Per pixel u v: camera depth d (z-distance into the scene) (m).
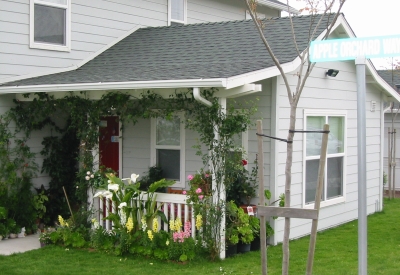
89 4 12.26
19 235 10.16
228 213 8.78
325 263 8.27
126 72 9.88
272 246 9.52
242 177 9.70
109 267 7.91
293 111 5.16
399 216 12.90
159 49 11.60
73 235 9.21
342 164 11.91
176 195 8.82
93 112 9.52
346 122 11.89
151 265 8.04
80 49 12.00
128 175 11.80
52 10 11.46
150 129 11.51
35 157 10.95
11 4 10.62
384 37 4.04
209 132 8.40
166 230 8.84
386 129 18.50
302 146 10.45
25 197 10.35
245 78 8.23
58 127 11.24
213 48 10.77
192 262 8.16
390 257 8.69
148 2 13.94
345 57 4.21
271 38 10.62
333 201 11.49
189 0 15.29
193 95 8.16
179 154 11.20
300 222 10.50
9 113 10.41
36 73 11.05
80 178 9.70
